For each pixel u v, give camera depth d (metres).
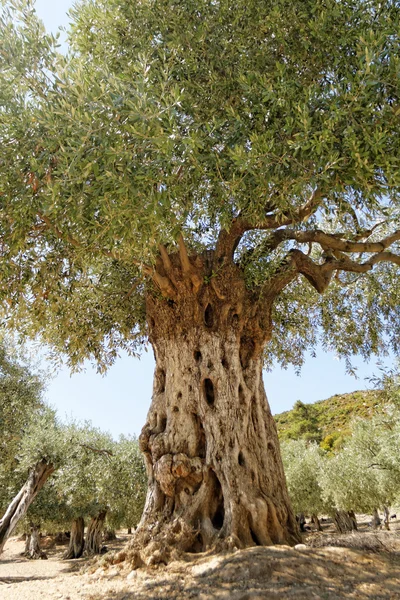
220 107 7.32
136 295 10.02
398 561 5.96
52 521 26.11
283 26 7.31
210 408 7.97
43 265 7.55
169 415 8.17
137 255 7.39
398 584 5.12
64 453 16.67
